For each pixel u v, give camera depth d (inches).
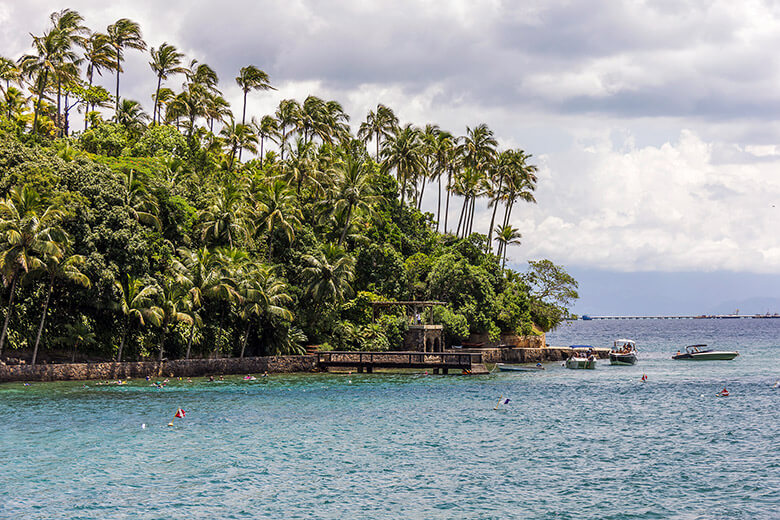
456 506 1218.0
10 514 1155.3
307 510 1190.9
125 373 2768.2
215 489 1301.7
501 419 2047.2
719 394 2652.6
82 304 2758.4
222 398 2396.7
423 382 2982.3
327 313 3634.4
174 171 3794.3
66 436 1726.1
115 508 1189.7
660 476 1408.7
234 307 3166.8
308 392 2596.0
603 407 2300.7
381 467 1467.8
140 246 2800.2
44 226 2516.0
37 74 3405.5
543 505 1226.0
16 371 2516.0
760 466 1482.5
